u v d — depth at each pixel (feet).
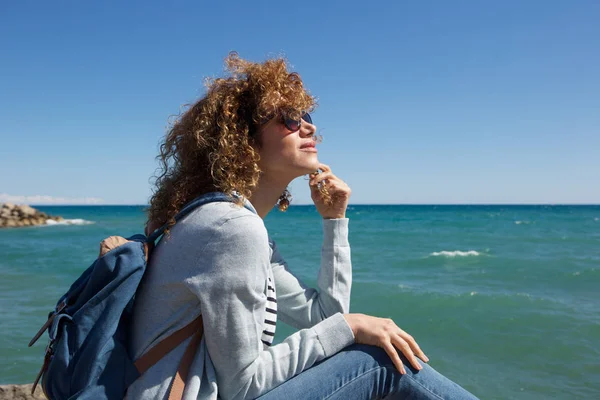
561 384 19.81
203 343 5.19
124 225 176.14
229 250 4.98
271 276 6.02
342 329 5.68
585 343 25.11
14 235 121.19
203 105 6.34
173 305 5.17
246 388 5.16
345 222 7.50
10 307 32.14
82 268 55.11
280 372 5.31
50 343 5.14
